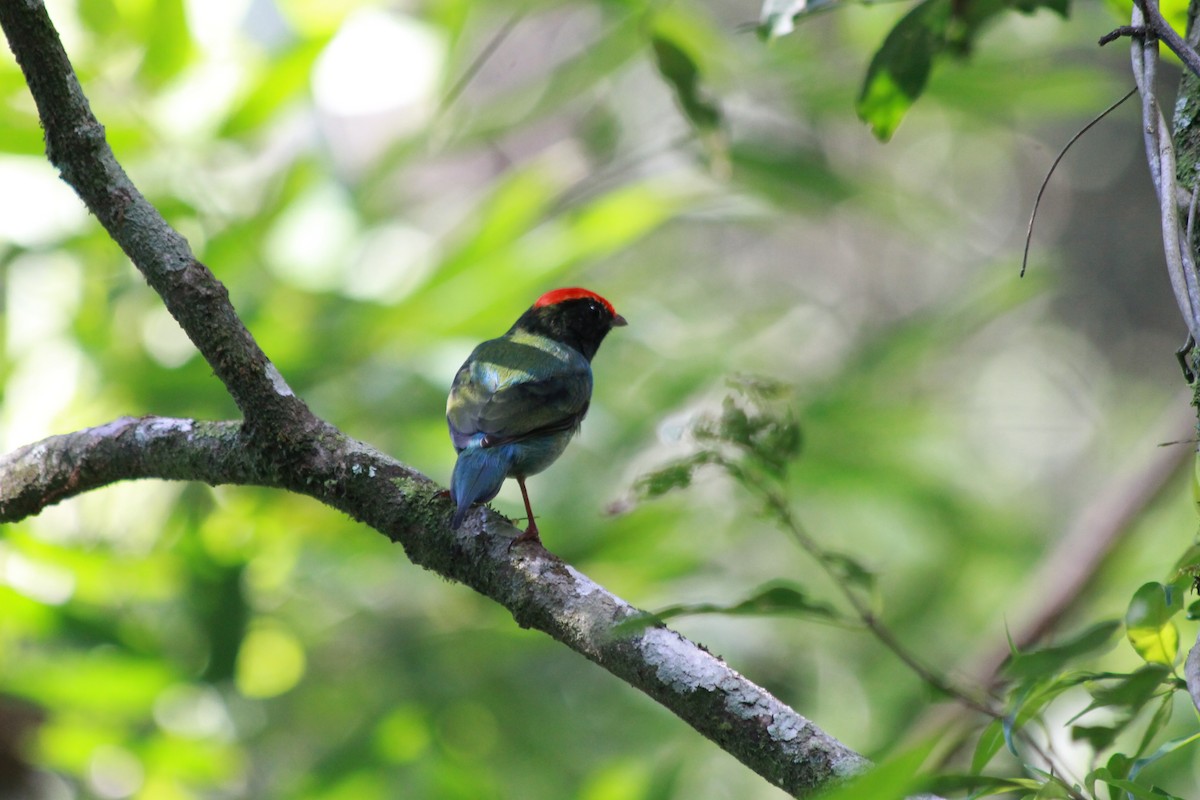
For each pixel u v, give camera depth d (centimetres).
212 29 1219
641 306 1496
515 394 903
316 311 1194
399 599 1222
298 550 1181
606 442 1198
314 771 1076
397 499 654
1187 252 477
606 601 577
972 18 750
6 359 1202
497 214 1206
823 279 2233
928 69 729
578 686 1173
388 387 1155
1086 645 456
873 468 1265
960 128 1681
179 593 1088
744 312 1753
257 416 670
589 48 1291
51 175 1227
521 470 913
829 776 486
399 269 1244
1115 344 2216
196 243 1224
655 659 538
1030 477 2052
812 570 1359
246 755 1196
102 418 1187
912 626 1295
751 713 511
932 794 470
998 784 446
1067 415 2133
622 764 1041
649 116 1471
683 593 1234
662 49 818
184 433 708
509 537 627
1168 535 1230
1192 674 418
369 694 1145
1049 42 1284
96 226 1212
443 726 1105
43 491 744
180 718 1134
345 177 1295
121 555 1112
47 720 1151
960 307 1527
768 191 1401
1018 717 464
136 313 1233
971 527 1326
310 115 1309
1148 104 506
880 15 1336
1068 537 1109
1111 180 2289
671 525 1150
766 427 556
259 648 1199
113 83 1194
